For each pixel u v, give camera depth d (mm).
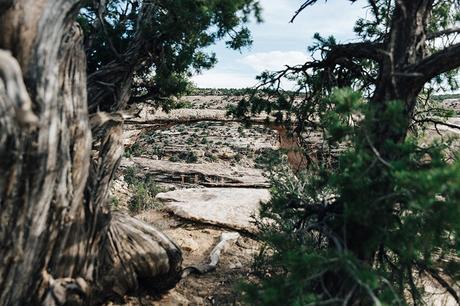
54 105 3713
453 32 5043
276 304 3189
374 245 3758
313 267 3291
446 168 2654
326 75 6449
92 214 4801
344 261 3186
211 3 6699
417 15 4664
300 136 7008
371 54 5281
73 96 4223
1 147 3270
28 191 3598
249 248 9555
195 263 8539
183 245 9523
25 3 3586
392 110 3305
